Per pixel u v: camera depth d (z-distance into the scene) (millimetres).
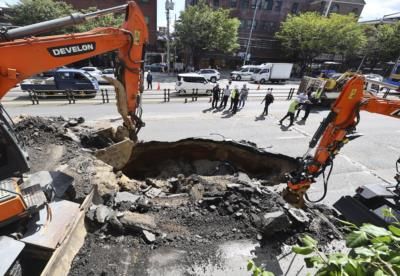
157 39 38531
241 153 7371
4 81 3600
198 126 11047
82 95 15219
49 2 25828
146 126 10688
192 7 29359
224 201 4949
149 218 4395
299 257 3973
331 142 4098
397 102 3967
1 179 3389
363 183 7156
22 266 3090
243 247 4059
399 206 4574
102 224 4051
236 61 40625
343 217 5145
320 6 39219
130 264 3561
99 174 5406
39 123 7293
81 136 7199
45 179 4250
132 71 5203
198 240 4102
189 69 33312
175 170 7109
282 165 6980
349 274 1015
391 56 34875
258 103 16734
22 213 3105
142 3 33906
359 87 3805
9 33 3576
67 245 3268
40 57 3822
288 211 4680
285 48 38375
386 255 1027
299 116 13938
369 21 37594
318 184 6957
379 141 10742
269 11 38750
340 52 35781
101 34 4438
